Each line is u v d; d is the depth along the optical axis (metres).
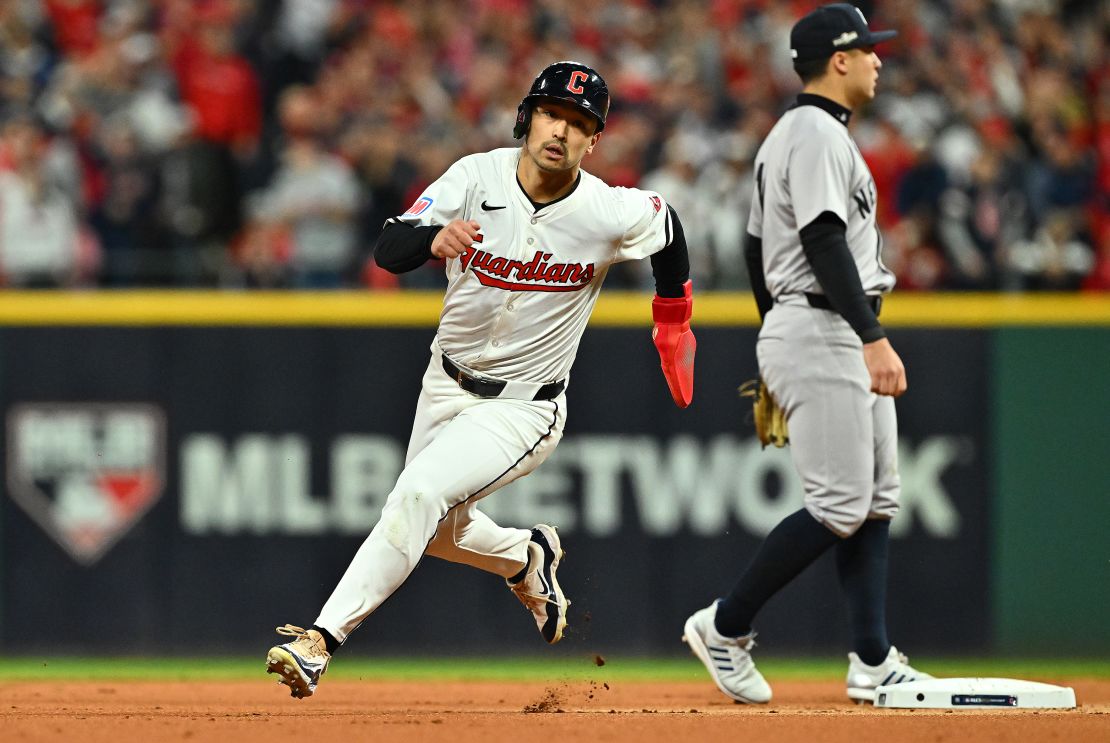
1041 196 36.84
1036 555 29.47
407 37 39.56
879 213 35.56
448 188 15.70
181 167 34.44
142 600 29.05
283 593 29.22
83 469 29.09
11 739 14.11
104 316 29.23
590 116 15.36
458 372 16.42
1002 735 14.86
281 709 18.31
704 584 29.31
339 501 29.36
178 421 29.25
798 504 29.38
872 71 18.42
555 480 29.33
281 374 29.42
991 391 29.59
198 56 37.56
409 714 16.97
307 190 34.75
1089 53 42.09
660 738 14.34
